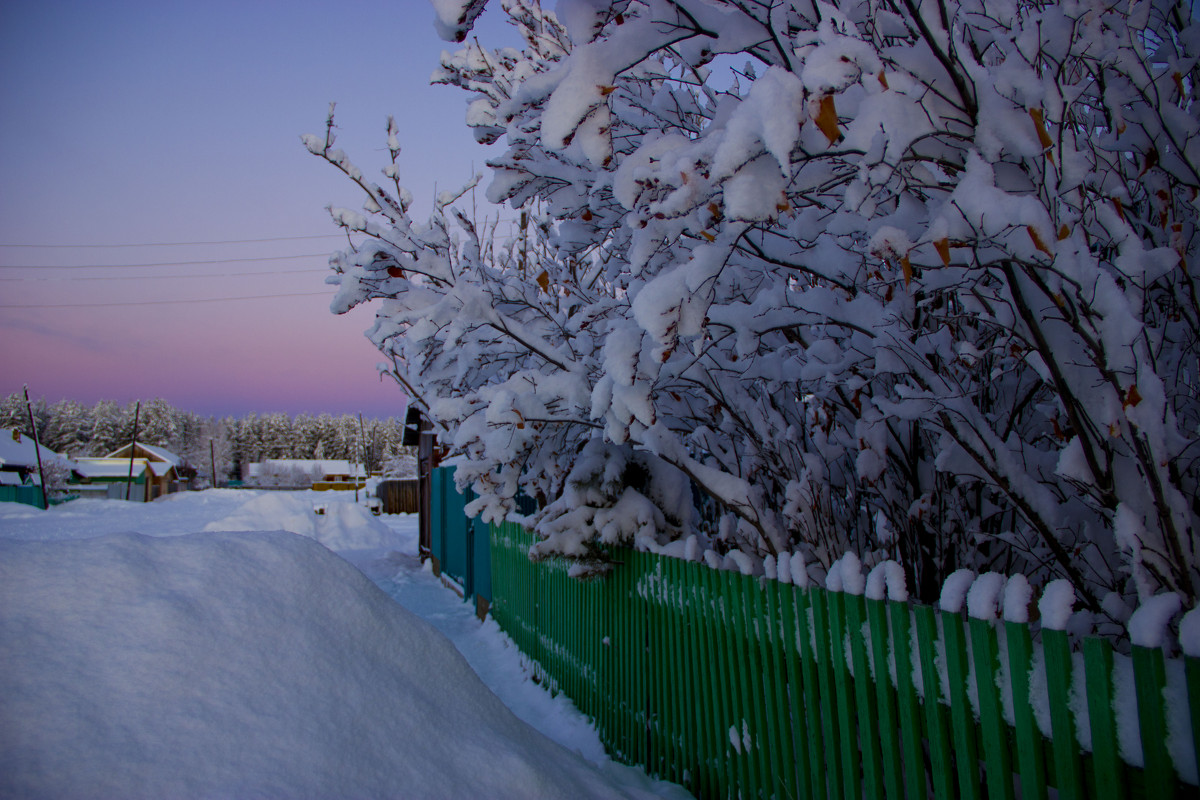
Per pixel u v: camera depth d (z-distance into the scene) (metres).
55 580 1.97
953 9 2.01
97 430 103.88
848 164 1.93
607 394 2.81
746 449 3.43
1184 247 1.86
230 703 1.90
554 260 4.82
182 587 2.14
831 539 2.78
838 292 2.88
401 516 36.81
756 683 2.70
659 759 3.64
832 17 1.86
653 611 3.72
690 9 1.99
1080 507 2.26
